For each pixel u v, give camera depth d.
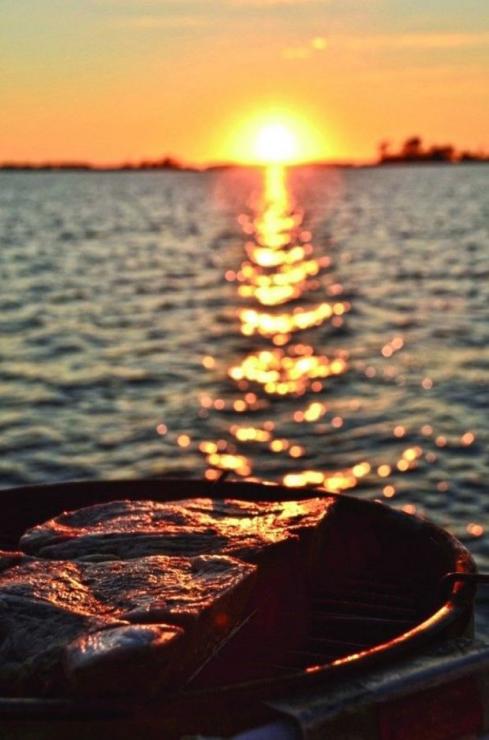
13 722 2.54
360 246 58.66
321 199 155.75
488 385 18.33
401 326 26.84
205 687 3.03
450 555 3.65
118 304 32.50
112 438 14.92
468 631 3.15
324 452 14.08
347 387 18.78
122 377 19.97
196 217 102.50
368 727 2.61
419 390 18.17
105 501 4.44
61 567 3.21
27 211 115.25
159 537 3.47
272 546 3.39
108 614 2.88
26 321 28.06
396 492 12.05
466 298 32.69
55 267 46.09
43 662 2.73
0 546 4.27
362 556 4.12
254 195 190.00
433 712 2.71
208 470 13.42
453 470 12.78
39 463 13.56
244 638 3.24
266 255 53.56
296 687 2.62
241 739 2.49
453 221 83.94
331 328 26.78
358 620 3.68
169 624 2.80
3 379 19.72
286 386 19.02
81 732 2.54
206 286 38.44
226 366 21.41
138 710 2.54
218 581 3.06
